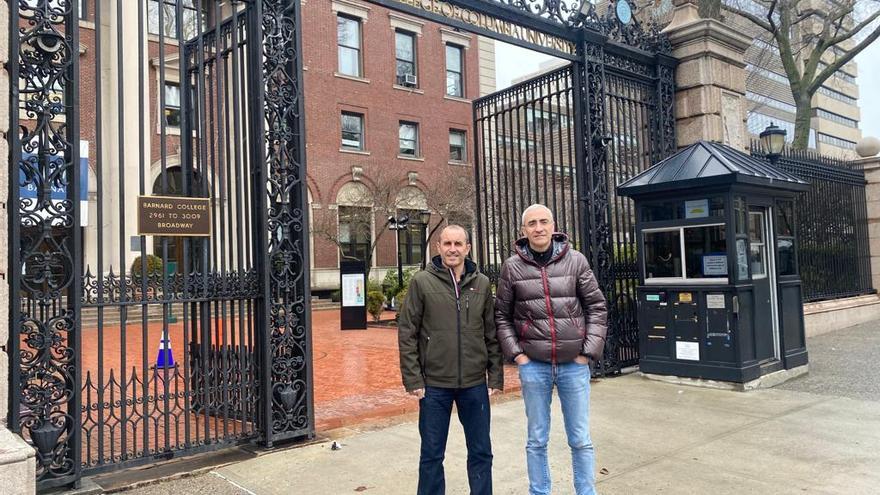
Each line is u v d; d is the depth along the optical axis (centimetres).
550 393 388
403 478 452
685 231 764
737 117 970
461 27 710
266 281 532
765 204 775
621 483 431
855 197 1377
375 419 640
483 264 1038
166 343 486
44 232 408
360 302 1608
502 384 394
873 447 497
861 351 956
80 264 424
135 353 1102
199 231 497
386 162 2714
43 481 407
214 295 516
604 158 837
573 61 834
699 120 929
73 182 421
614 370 820
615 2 891
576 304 386
